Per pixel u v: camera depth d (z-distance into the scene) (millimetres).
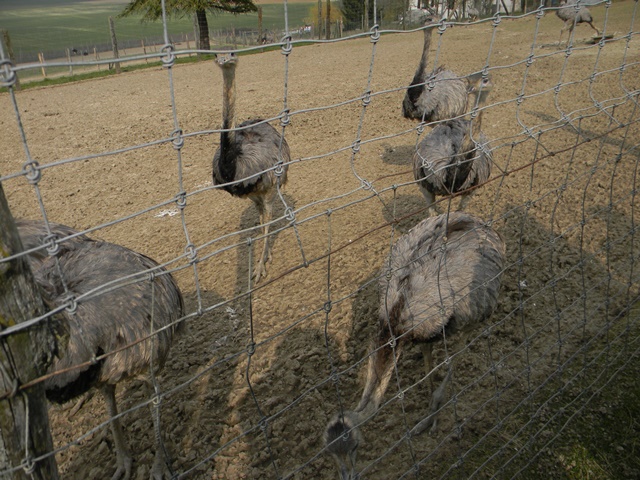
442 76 8430
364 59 19484
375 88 13859
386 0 26797
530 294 5109
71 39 56438
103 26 76625
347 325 4949
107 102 14742
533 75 13242
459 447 3480
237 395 4301
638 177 7035
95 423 4227
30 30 71062
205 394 4332
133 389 4504
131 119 12305
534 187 7051
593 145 8273
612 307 4891
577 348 4496
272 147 5953
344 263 5852
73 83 19688
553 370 4320
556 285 5191
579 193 6766
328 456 3824
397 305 3812
